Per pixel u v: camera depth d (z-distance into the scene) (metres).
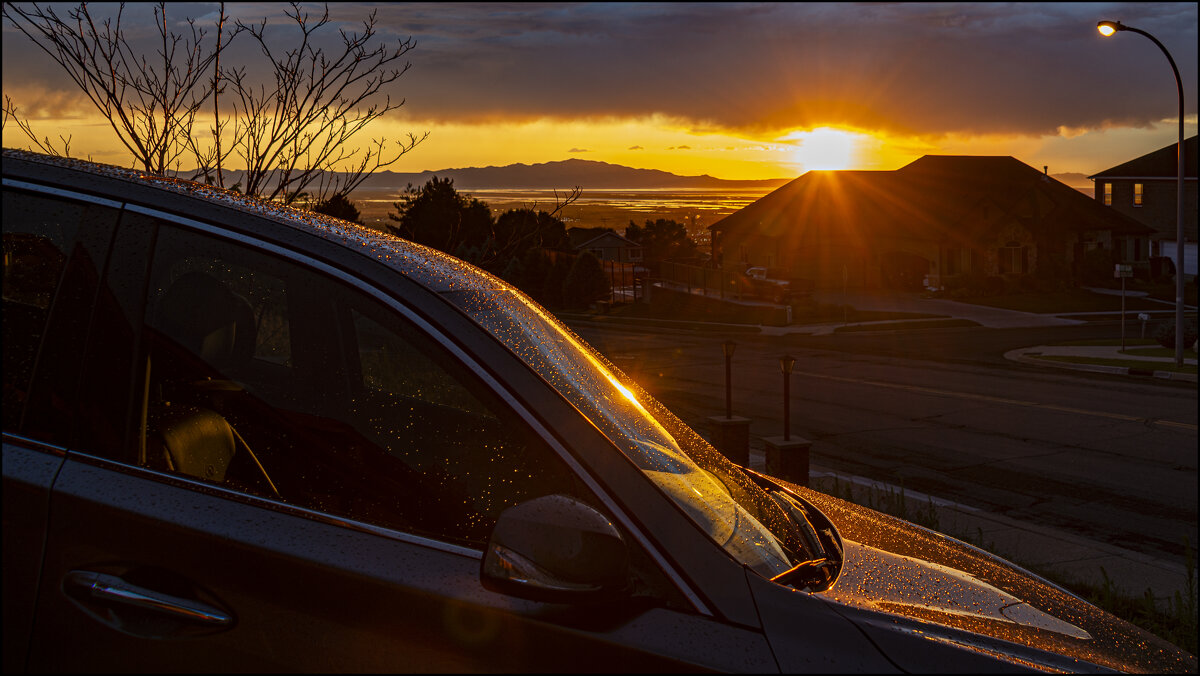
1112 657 1.90
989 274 52.75
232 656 1.54
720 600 1.61
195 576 1.58
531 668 1.52
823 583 1.83
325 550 1.62
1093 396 20.80
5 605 1.58
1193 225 61.22
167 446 1.75
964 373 25.16
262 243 1.83
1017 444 15.06
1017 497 11.52
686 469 1.96
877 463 13.55
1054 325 41.28
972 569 2.20
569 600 1.46
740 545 1.79
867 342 34.66
